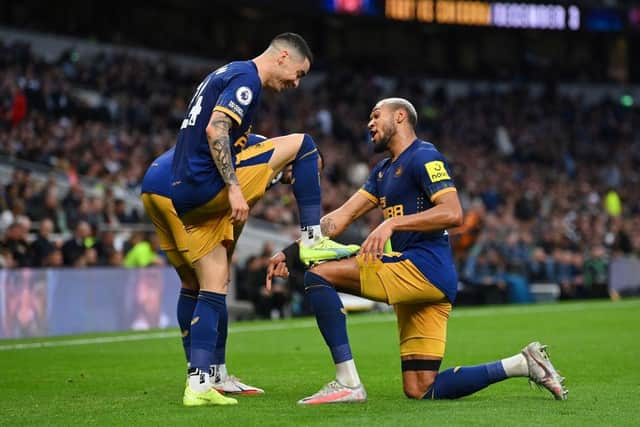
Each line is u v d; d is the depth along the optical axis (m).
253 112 22.12
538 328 48.91
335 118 110.81
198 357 21.62
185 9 124.94
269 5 114.69
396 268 21.42
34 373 29.59
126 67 97.81
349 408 20.55
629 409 20.39
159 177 23.33
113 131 82.81
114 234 60.41
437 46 150.75
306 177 23.22
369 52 145.50
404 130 22.45
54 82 84.94
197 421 18.91
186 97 101.94
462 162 111.94
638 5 148.38
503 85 144.38
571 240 88.06
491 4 133.75
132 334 47.00
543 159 126.62
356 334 45.62
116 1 115.56
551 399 22.06
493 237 79.88
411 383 22.23
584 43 158.88
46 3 108.56
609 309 65.00
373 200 23.31
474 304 74.19
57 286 47.59
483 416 19.16
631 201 124.75
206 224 22.20
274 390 24.83
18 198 58.53
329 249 21.83
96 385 26.31
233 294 61.62
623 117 143.25
